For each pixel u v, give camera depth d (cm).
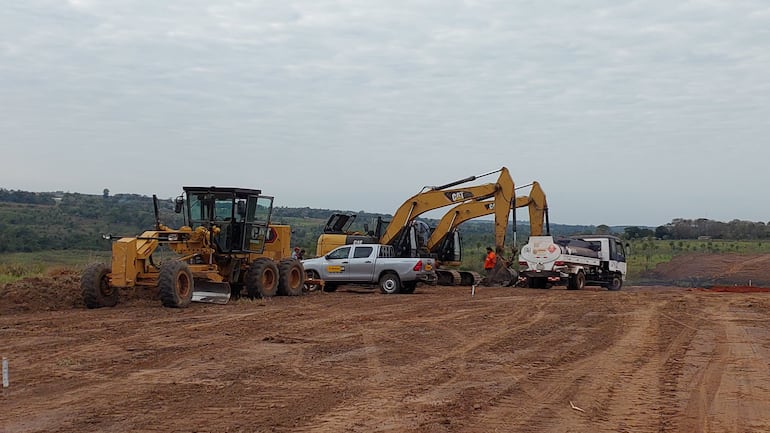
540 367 1271
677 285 4628
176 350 1375
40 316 1873
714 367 1291
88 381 1096
